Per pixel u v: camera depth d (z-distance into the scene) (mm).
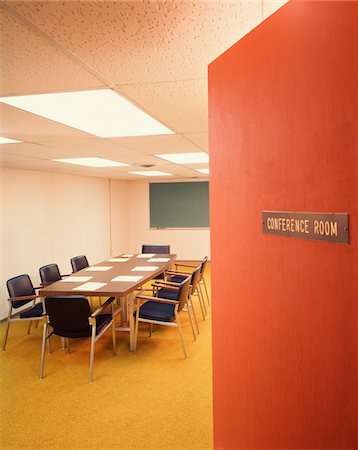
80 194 6801
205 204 8539
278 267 899
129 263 4887
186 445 2143
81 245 6812
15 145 3041
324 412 741
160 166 5246
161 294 4383
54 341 3906
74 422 2395
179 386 2867
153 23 1024
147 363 3295
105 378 3012
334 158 679
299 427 833
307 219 770
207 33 1091
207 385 2883
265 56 922
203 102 1834
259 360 1018
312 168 748
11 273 4902
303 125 774
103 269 4438
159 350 3594
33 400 2680
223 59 1167
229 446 1256
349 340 660
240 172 1088
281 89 854
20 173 5113
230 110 1133
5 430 2318
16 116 2051
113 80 1491
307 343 791
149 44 1162
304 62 762
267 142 928
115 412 2504
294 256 829
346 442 675
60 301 2945
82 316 2969
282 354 897
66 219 6305
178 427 2322
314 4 720
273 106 894
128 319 4332
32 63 1301
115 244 8250
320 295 739
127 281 3691
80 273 4184
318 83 718
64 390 2822
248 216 1049
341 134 658
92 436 2240
